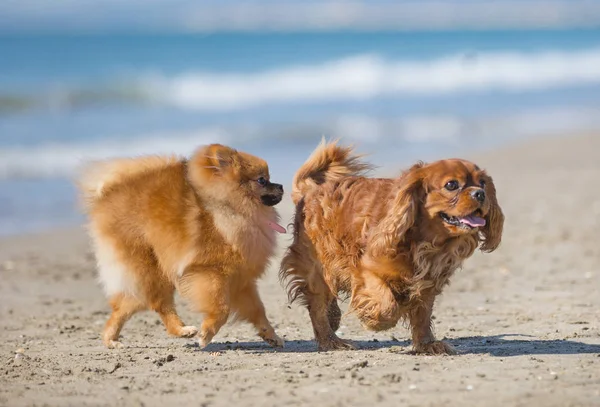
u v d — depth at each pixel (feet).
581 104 137.59
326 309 34.63
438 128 118.21
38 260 57.67
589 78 164.14
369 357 31.73
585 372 28.17
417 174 30.12
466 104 140.15
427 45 198.80
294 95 150.30
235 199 34.19
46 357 33.58
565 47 193.47
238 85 155.63
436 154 97.66
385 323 31.17
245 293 35.04
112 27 232.73
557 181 79.66
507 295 44.80
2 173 88.53
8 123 120.98
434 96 148.87
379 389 26.50
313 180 34.99
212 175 34.30
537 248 55.62
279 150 101.35
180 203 34.27
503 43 200.85
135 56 181.68
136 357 33.22
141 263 34.73
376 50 190.90
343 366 29.81
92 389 27.99
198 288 33.91
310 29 228.84
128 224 34.60
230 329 39.47
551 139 106.32
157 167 35.32
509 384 26.71
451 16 253.85
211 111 134.31
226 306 34.09
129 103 141.28
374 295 30.91
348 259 31.99
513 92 151.94
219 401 25.86
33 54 182.60
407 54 185.78
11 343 36.88
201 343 33.94
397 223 29.71
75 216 72.43
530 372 28.25
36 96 136.46
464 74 167.94
